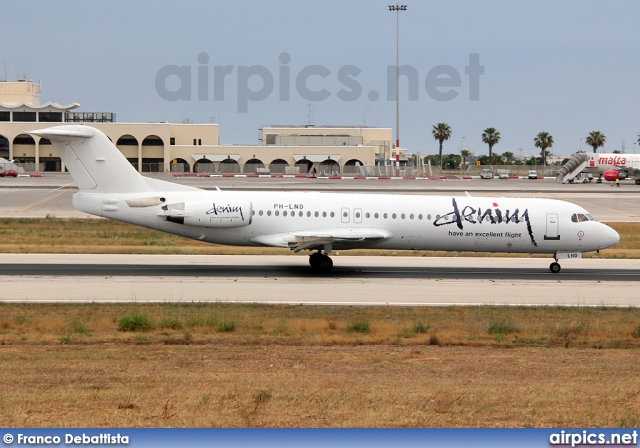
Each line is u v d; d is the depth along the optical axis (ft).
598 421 123.13
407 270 320.91
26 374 146.82
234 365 159.12
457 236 315.17
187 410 124.26
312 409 125.70
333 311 230.89
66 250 366.84
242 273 301.84
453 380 147.43
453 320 221.46
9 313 218.59
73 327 200.85
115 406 125.80
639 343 196.44
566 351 183.52
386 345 188.96
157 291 257.96
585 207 637.30
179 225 304.50
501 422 121.70
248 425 117.91
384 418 122.11
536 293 270.05
